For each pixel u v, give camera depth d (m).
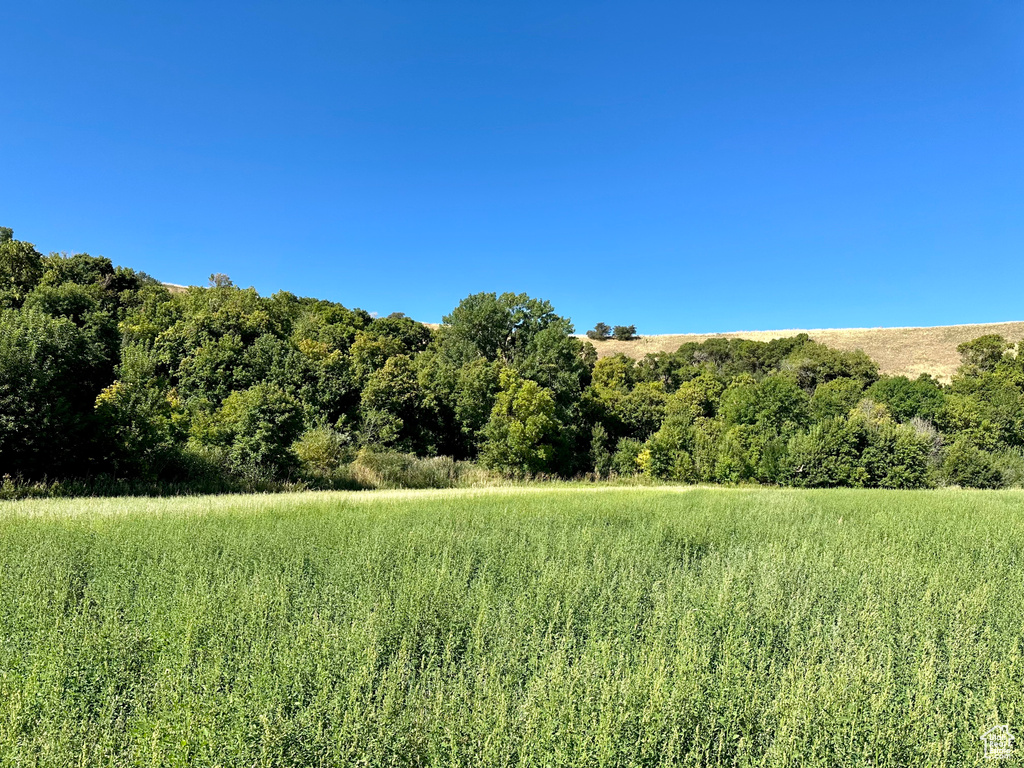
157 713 3.76
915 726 3.80
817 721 3.76
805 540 9.54
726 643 5.08
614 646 5.13
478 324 58.09
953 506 15.88
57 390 20.77
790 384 45.78
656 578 7.46
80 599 6.30
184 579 6.51
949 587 6.82
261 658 4.52
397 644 5.16
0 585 6.19
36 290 36.03
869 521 12.61
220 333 40.88
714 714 3.91
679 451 38.19
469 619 5.68
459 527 10.41
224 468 24.41
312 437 28.73
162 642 4.82
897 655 5.11
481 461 38.66
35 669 4.12
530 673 4.77
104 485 20.33
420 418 42.75
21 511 11.98
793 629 5.50
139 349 30.53
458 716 3.90
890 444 33.56
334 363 41.19
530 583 6.74
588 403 49.19
